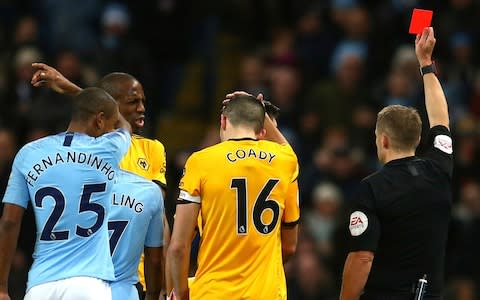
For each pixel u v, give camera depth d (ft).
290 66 181.47
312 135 167.12
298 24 190.60
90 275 81.30
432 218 83.20
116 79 90.22
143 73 177.37
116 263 83.46
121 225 83.61
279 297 82.58
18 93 170.40
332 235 145.38
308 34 184.34
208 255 82.58
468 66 179.52
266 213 82.79
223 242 82.23
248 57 187.01
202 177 82.48
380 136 85.30
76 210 81.97
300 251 142.20
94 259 81.82
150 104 177.99
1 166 143.33
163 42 194.70
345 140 164.14
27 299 81.46
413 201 82.79
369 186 83.20
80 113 83.66
